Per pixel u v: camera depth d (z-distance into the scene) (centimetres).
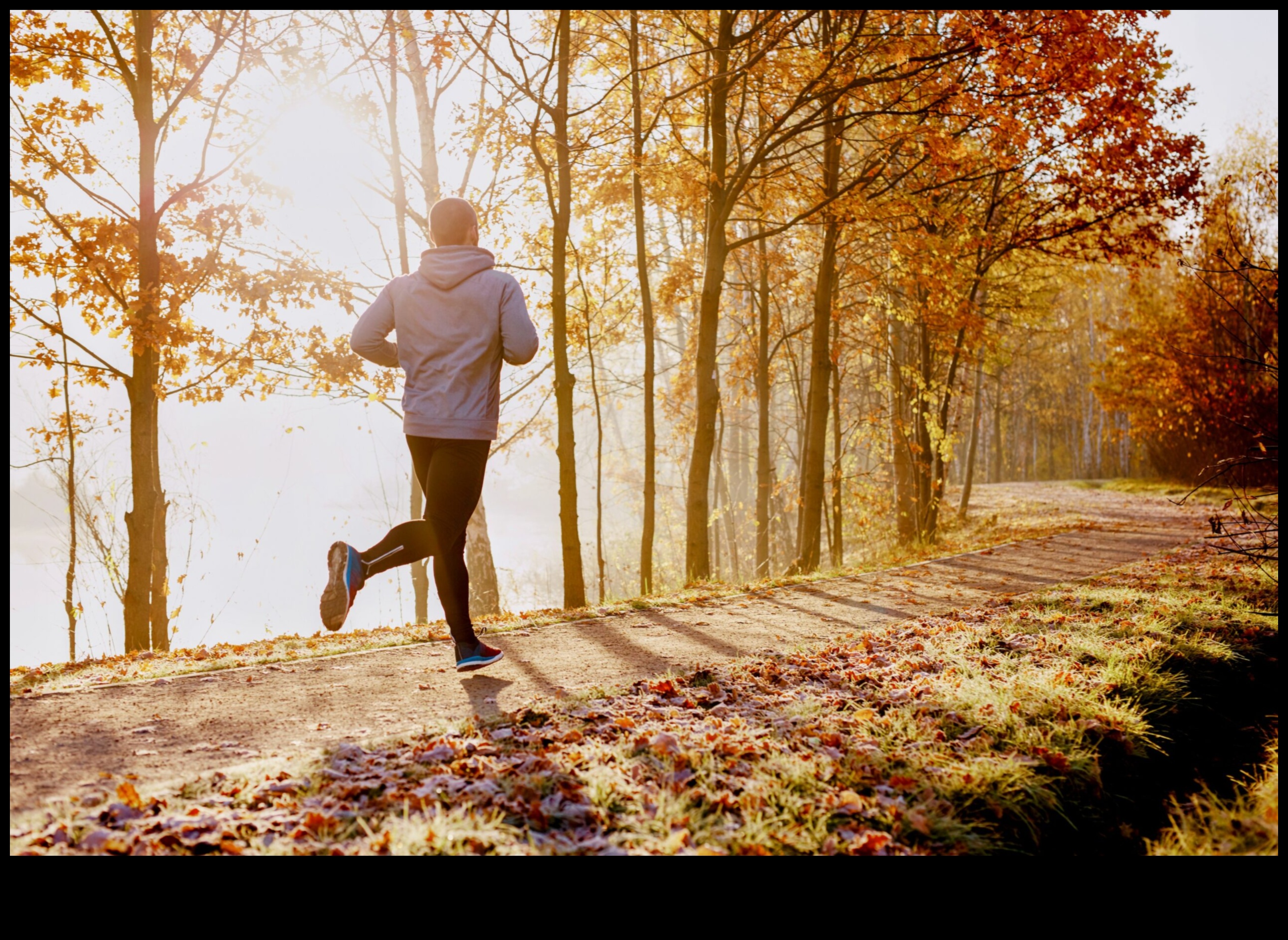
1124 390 2548
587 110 913
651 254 1664
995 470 5450
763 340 1794
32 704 349
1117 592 738
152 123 820
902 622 627
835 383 1852
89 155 867
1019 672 469
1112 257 1302
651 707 370
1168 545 1238
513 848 225
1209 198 1244
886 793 293
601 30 1126
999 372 2520
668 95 1202
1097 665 493
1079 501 2630
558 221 859
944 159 1002
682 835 238
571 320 1304
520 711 344
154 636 1000
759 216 1338
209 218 838
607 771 277
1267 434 585
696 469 1126
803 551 1387
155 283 821
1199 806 313
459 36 840
